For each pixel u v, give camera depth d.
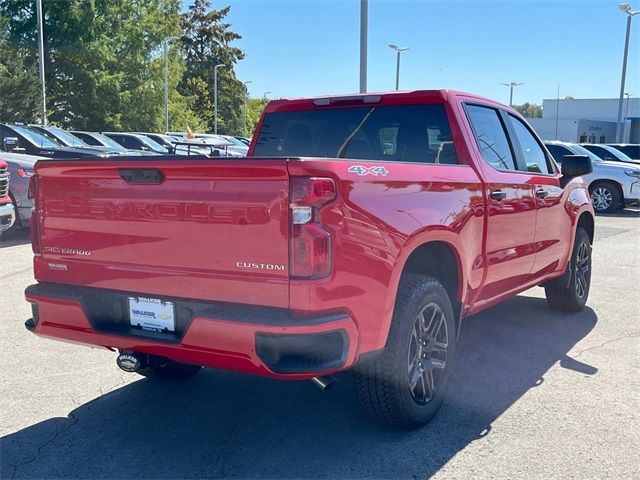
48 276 3.95
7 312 6.54
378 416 3.82
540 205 5.39
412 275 3.92
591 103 65.94
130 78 44.00
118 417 4.16
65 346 5.54
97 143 18.28
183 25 78.69
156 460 3.62
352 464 3.55
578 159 5.70
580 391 4.58
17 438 3.87
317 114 5.34
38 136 14.70
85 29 40.44
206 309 3.29
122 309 3.69
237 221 3.23
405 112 4.94
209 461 3.61
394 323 3.66
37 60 40.75
